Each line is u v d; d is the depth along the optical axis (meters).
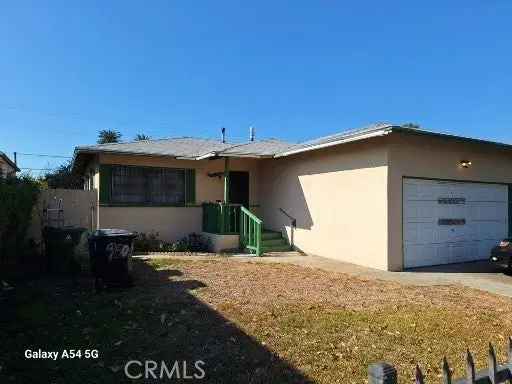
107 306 6.26
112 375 3.99
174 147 15.28
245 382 3.85
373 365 2.20
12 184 8.20
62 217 11.98
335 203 11.98
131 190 13.78
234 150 14.22
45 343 4.76
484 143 11.05
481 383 2.32
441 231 11.20
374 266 10.49
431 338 5.09
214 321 5.56
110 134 42.34
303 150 12.36
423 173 10.80
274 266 10.31
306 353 4.54
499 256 9.73
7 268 8.26
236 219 13.84
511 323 5.75
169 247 13.42
